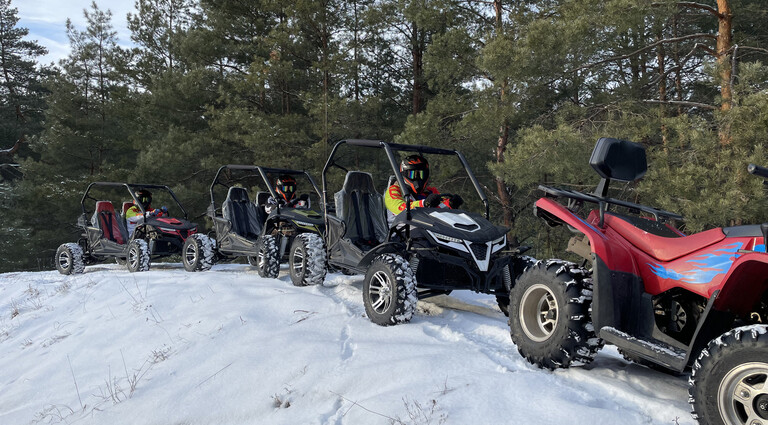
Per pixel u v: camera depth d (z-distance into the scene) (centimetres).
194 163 2294
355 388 391
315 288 712
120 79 2817
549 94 1528
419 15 1552
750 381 251
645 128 1085
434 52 1536
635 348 321
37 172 2850
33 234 2931
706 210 854
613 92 1627
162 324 638
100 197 2456
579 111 1348
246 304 640
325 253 736
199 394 443
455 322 527
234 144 2245
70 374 574
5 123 3991
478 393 338
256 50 2170
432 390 353
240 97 2125
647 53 1633
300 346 483
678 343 325
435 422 314
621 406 314
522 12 1340
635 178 401
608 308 349
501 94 1423
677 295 345
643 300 350
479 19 1688
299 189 1981
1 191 2680
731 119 849
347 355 454
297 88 2177
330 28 2034
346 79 2075
